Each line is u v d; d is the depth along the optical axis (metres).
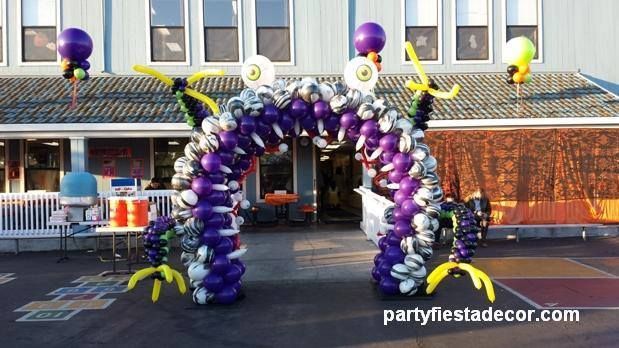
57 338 5.94
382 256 7.70
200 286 7.25
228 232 7.18
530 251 11.29
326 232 13.49
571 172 12.93
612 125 12.84
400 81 15.11
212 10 15.47
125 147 15.12
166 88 14.64
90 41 7.33
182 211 7.03
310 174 15.73
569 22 15.70
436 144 12.88
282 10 15.55
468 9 15.66
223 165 7.05
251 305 7.24
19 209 12.19
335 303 7.28
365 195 13.10
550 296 7.45
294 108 7.18
